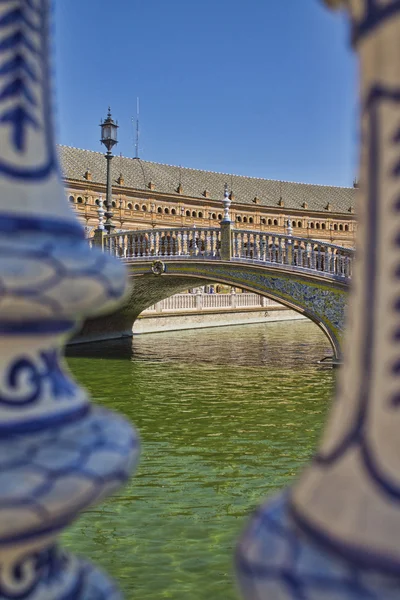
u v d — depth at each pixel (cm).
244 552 87
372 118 90
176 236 2095
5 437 103
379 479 82
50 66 125
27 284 98
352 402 89
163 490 814
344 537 80
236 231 1984
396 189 88
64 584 115
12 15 114
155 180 7281
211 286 5300
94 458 102
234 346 2661
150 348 2575
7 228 106
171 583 558
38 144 115
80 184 5828
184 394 1492
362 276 91
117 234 2202
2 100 112
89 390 1554
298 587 77
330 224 8456
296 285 1894
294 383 1638
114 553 621
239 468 908
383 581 75
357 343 90
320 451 92
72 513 102
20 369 109
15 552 100
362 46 91
